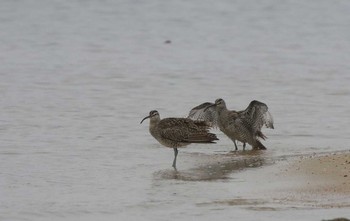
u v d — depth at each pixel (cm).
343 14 5159
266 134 2133
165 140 1773
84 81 2994
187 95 2730
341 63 3459
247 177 1636
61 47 3928
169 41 4147
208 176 1659
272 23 4816
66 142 2030
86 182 1636
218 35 4375
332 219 1289
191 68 3322
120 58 3609
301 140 2048
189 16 5088
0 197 1526
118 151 1931
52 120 2309
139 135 2122
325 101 2606
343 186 1530
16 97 2656
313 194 1490
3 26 4638
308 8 5425
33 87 2853
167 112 2439
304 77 3100
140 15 5122
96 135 2119
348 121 2292
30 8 5341
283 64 3444
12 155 1886
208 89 2848
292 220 1348
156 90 2820
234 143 1966
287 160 1778
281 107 2509
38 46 3950
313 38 4250
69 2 5619
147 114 2411
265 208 1419
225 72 3222
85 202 1491
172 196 1517
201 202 1471
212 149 1961
